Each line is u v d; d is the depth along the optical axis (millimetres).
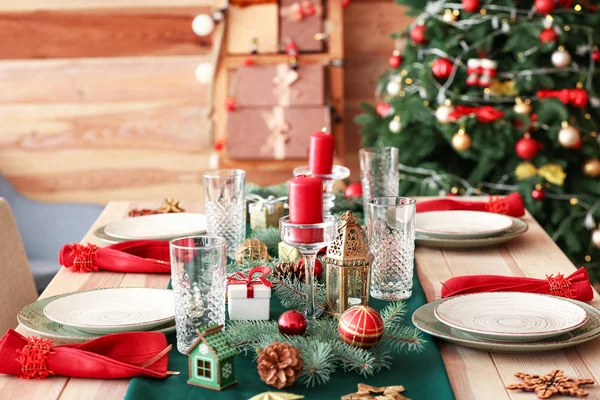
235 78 3354
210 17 3211
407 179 2965
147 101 3541
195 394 913
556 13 2840
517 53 2822
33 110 3553
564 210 2895
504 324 1070
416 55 2990
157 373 953
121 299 1207
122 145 3582
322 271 1269
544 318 1089
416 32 2902
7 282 1806
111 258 1438
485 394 916
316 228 1042
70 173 3609
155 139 3570
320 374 928
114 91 3535
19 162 3596
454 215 1758
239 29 3348
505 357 1020
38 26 3477
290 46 3283
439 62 2803
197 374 938
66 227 3098
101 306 1184
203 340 922
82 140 3580
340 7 3324
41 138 3578
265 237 1552
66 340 1066
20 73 3518
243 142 3312
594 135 2891
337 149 3377
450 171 3100
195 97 3523
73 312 1157
